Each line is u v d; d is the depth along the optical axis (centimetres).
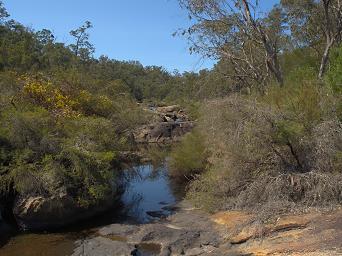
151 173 1795
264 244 855
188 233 965
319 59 1952
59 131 1233
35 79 1627
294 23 2017
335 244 775
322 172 1015
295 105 1113
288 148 1101
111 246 910
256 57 2042
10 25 4353
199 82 2156
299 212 928
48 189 1067
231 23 1805
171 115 4278
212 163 1295
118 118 1700
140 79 8775
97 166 1147
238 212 1031
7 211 1097
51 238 1004
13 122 1134
